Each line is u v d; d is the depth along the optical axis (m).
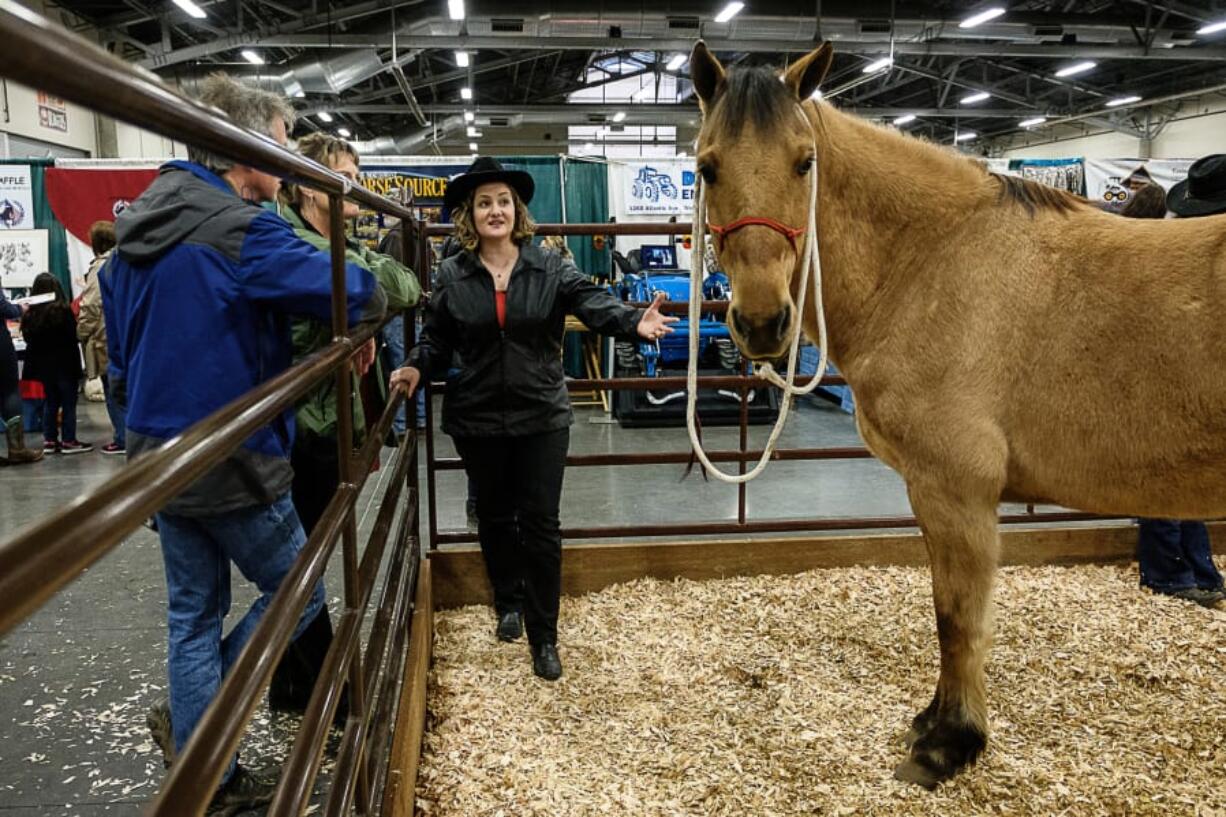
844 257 2.04
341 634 1.29
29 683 2.54
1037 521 3.51
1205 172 2.89
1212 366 1.68
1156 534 3.18
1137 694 2.45
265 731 2.23
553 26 11.26
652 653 2.74
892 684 2.51
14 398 5.86
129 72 0.55
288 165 0.96
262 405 0.83
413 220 2.82
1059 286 1.84
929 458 1.95
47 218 7.91
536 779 2.01
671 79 22.89
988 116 18.48
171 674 1.73
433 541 3.30
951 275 1.94
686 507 4.81
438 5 11.44
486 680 2.57
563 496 5.10
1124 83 16.50
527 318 2.50
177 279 1.50
